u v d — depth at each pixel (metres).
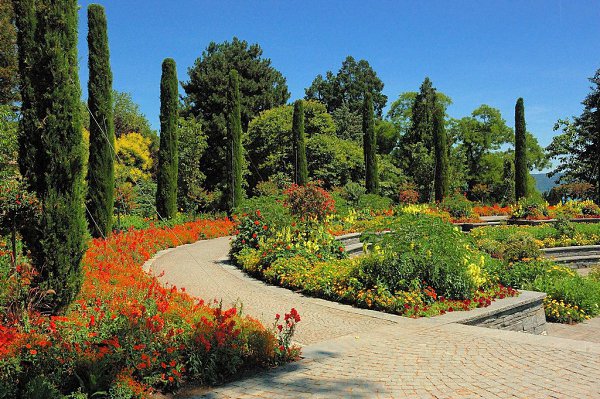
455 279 7.81
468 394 3.88
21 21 5.52
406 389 4.02
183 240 17.62
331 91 52.59
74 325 4.49
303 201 13.01
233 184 23.92
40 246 5.37
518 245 13.00
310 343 5.79
